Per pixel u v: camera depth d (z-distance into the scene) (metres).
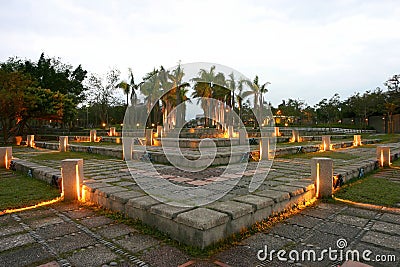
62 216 3.76
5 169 7.94
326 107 44.88
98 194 4.22
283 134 21.61
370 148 13.58
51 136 22.17
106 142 16.98
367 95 35.47
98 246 2.80
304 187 4.39
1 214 3.82
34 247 2.78
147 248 2.76
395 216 3.72
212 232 2.77
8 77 17.70
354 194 4.86
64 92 32.59
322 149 12.60
